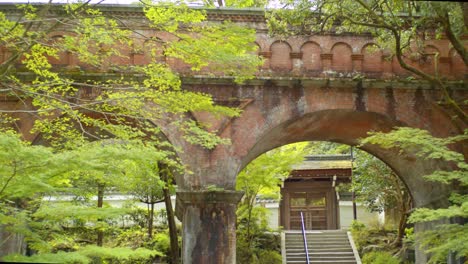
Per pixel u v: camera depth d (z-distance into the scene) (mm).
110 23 10461
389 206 23062
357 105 14062
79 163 7863
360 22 12227
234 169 13500
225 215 13227
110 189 19141
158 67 10648
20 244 13055
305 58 14133
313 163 26328
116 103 11078
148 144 9680
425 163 14641
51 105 9336
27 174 7957
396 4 12969
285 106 13891
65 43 10906
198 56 10016
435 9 10961
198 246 13094
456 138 11195
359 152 21906
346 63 14195
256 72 13859
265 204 26000
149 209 21531
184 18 9797
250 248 20734
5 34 9203
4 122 11586
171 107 10633
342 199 26828
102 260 14820
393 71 14242
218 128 13570
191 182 13367
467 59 11500
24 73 12750
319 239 23172
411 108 14188
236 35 10016
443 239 11422
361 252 22062
